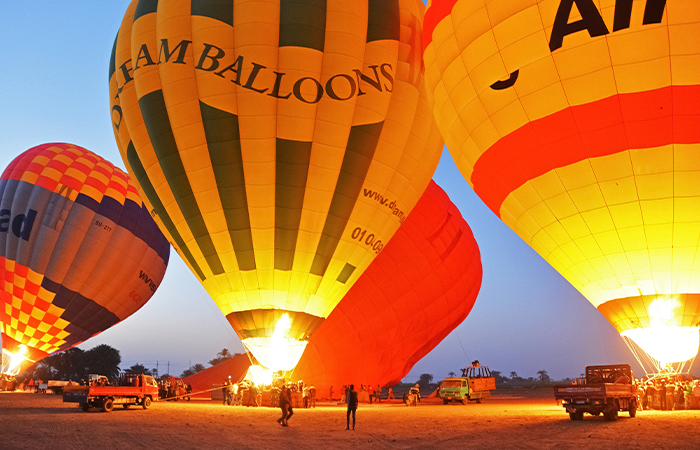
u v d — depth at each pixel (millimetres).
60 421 16141
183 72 21297
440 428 14945
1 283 32250
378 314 30391
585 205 16672
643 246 16344
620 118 15586
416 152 23281
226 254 21812
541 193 17359
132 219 34438
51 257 32156
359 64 21609
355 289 30250
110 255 33375
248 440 12414
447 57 18828
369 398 29891
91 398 20578
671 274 16312
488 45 17344
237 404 25359
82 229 32594
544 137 16719
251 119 20828
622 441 11445
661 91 15094
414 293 30922
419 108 23250
